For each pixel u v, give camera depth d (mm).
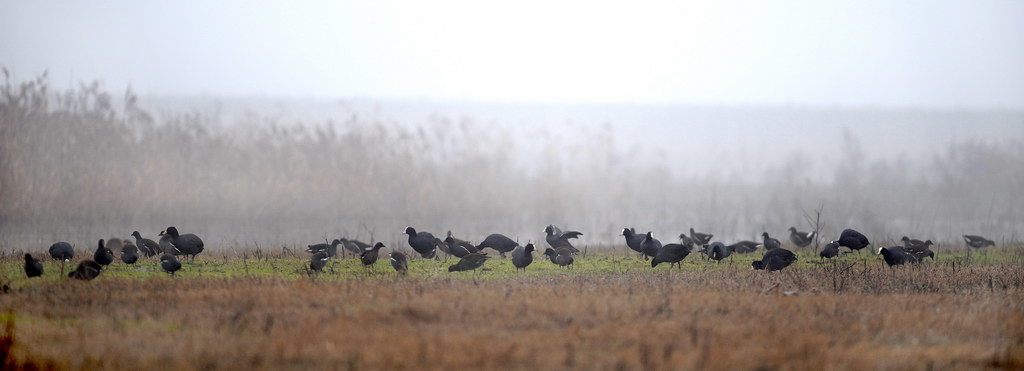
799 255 111062
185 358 47656
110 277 79938
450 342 50188
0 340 51688
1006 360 48469
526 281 77562
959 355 49656
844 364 47188
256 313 59281
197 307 61625
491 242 100938
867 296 70188
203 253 107875
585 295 67000
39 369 47000
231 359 47312
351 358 47156
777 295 69812
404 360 46469
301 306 62500
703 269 92125
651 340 51375
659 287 73500
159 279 77875
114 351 49469
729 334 53219
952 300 68312
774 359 47375
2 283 73312
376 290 69250
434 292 67938
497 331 53688
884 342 53438
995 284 80438
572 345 50062
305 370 45438
